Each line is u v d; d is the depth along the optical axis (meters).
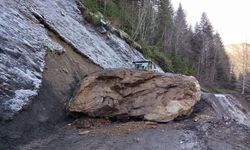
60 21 17.50
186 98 11.55
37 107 10.09
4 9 12.90
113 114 11.24
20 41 11.88
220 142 9.02
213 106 13.94
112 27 25.42
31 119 9.52
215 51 78.06
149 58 30.62
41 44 13.12
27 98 9.75
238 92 63.22
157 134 9.46
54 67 12.73
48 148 8.52
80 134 9.64
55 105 11.02
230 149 8.61
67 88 12.44
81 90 11.22
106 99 11.25
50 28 15.46
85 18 22.12
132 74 11.59
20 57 11.05
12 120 8.85
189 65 59.59
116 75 11.50
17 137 8.62
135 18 40.19
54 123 10.31
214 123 10.75
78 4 22.48
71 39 16.86
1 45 10.63
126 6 41.19
